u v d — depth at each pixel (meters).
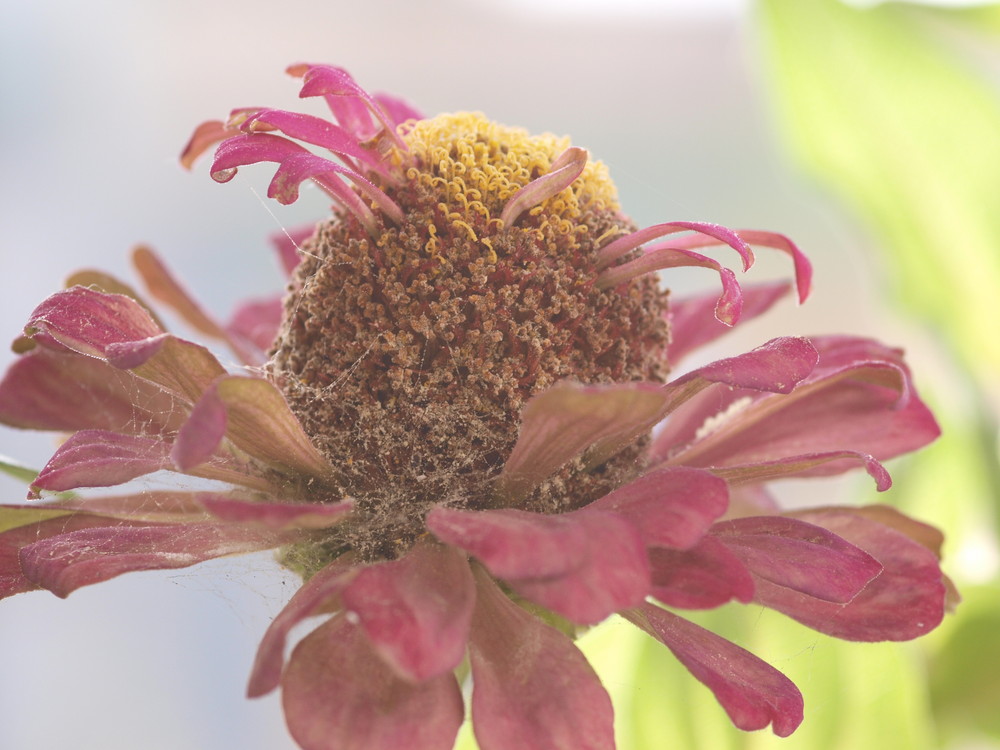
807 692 0.16
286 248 0.17
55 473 0.13
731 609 0.16
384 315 0.14
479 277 0.14
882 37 0.18
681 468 0.13
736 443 0.15
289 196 0.13
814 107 0.19
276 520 0.12
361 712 0.13
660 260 0.14
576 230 0.14
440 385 0.14
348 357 0.14
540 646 0.13
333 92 0.14
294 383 0.14
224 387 0.13
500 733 0.13
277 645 0.12
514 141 0.14
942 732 0.17
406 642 0.12
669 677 0.16
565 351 0.14
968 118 0.18
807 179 0.19
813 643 0.16
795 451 0.15
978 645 0.17
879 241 0.19
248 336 0.17
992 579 0.18
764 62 0.19
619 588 0.12
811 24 0.19
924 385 0.19
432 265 0.14
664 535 0.12
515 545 0.12
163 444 0.14
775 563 0.13
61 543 0.13
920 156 0.19
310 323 0.14
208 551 0.13
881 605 0.14
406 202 0.14
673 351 0.16
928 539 0.15
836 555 0.13
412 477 0.14
